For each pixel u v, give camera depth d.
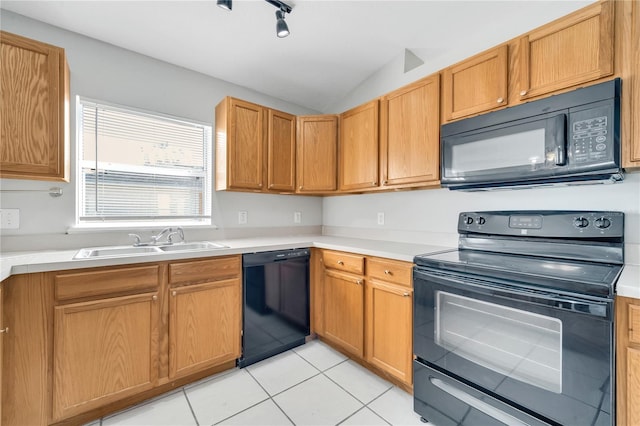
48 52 1.55
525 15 1.82
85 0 1.72
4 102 1.44
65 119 1.66
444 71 1.88
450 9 1.90
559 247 1.58
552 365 1.16
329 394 1.80
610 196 1.52
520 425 1.24
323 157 2.64
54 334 1.43
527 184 1.62
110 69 2.08
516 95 1.56
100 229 2.03
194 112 2.46
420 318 1.61
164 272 1.74
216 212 2.57
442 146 1.82
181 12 1.86
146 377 1.68
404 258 1.76
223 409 1.66
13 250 1.76
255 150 2.43
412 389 1.80
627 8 1.24
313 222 3.22
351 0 1.84
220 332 1.96
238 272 2.04
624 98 1.25
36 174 1.52
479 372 1.37
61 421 1.48
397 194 2.51
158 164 2.33
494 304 1.31
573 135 1.32
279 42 2.21
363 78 2.74
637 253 1.42
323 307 2.39
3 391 1.32
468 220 1.95
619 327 1.05
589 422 1.08
